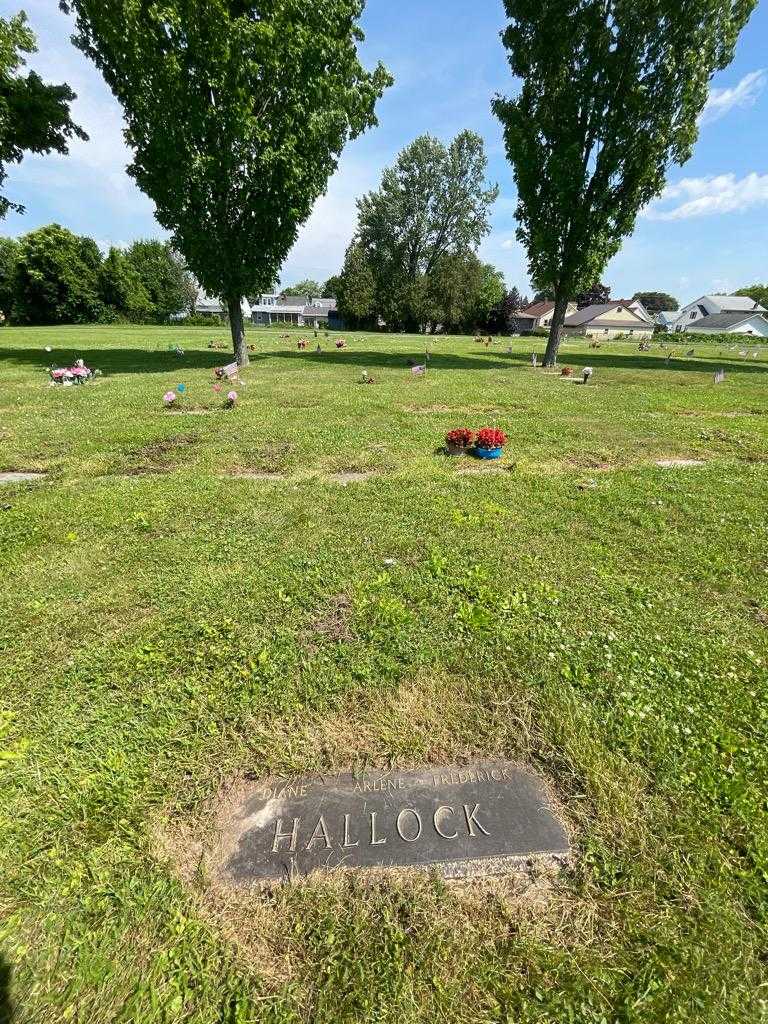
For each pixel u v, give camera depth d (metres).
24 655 2.84
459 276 55.09
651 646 2.98
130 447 6.95
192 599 3.37
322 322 82.25
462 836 1.95
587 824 1.99
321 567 3.81
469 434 6.83
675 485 5.93
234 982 1.51
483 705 2.55
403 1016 1.43
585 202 17.39
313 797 2.11
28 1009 1.46
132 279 63.72
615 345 39.19
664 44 15.13
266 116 14.03
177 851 1.88
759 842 1.89
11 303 56.69
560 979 1.52
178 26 12.18
